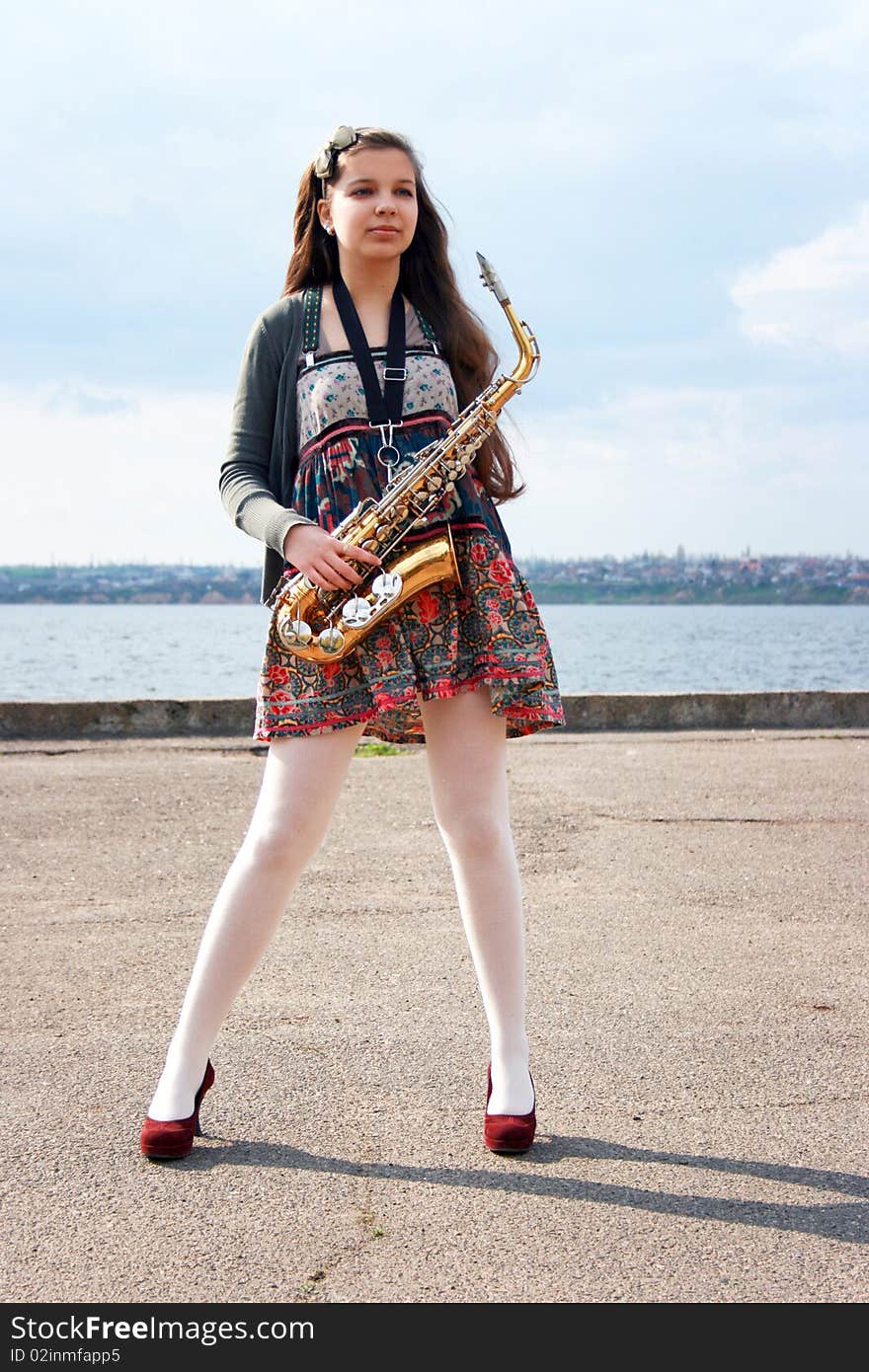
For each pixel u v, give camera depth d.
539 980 4.21
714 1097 3.30
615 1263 2.51
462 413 3.02
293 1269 2.49
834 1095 3.31
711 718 10.22
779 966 4.36
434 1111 3.21
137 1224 2.65
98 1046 3.65
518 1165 2.93
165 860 5.96
